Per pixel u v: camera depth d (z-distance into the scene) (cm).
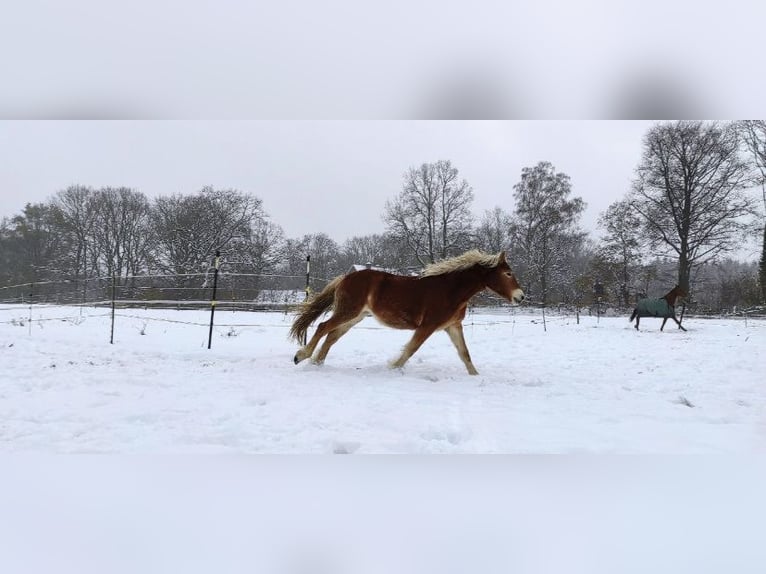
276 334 1268
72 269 4909
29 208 4962
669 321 2053
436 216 4159
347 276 723
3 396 507
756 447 345
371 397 526
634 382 671
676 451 329
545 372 752
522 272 4178
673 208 2955
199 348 931
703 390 618
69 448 331
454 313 702
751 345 1152
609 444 352
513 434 384
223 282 3203
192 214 4412
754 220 2797
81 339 1011
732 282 3089
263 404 492
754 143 2652
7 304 2394
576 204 4188
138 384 577
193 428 396
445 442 354
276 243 4631
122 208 5125
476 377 683
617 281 3219
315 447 346
